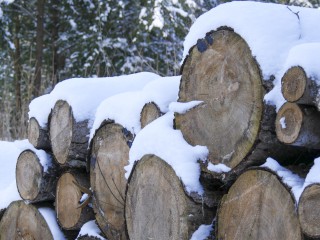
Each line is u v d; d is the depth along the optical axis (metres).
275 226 2.25
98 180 3.67
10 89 12.91
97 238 3.66
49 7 13.70
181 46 11.21
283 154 2.45
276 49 2.43
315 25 2.57
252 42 2.46
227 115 2.61
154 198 2.90
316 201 2.04
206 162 2.71
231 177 2.60
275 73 2.39
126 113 3.44
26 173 4.43
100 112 3.64
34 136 4.38
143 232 2.98
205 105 2.74
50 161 4.33
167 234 2.81
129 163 3.12
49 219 4.26
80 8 12.71
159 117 3.15
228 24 2.60
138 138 3.06
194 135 2.81
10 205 4.67
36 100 4.43
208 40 2.73
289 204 2.18
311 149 2.36
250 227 2.37
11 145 5.80
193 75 2.84
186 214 2.68
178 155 2.77
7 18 11.87
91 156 3.76
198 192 2.67
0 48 11.91
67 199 4.06
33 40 14.27
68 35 12.97
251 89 2.47
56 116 4.12
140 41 11.67
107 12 12.06
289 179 2.20
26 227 4.50
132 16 12.48
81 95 3.97
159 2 10.55
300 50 2.20
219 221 2.55
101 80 4.16
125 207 3.14
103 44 11.84
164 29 10.86
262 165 2.33
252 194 2.37
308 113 2.20
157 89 3.34
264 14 2.54
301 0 8.34
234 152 2.56
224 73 2.64
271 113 2.37
